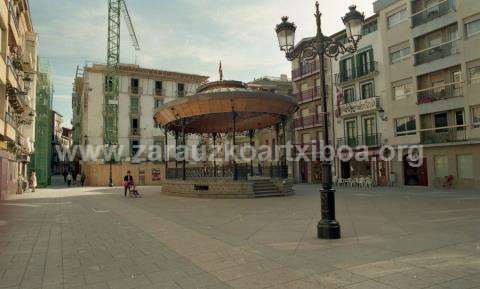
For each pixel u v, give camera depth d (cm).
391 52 3142
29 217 1220
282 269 538
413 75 2917
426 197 1805
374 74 3281
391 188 2736
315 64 4038
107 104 5072
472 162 2509
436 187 2691
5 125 1892
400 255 602
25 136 3266
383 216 1106
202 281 492
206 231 892
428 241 712
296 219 1077
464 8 2555
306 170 4203
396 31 3072
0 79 1759
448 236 761
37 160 4353
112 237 834
